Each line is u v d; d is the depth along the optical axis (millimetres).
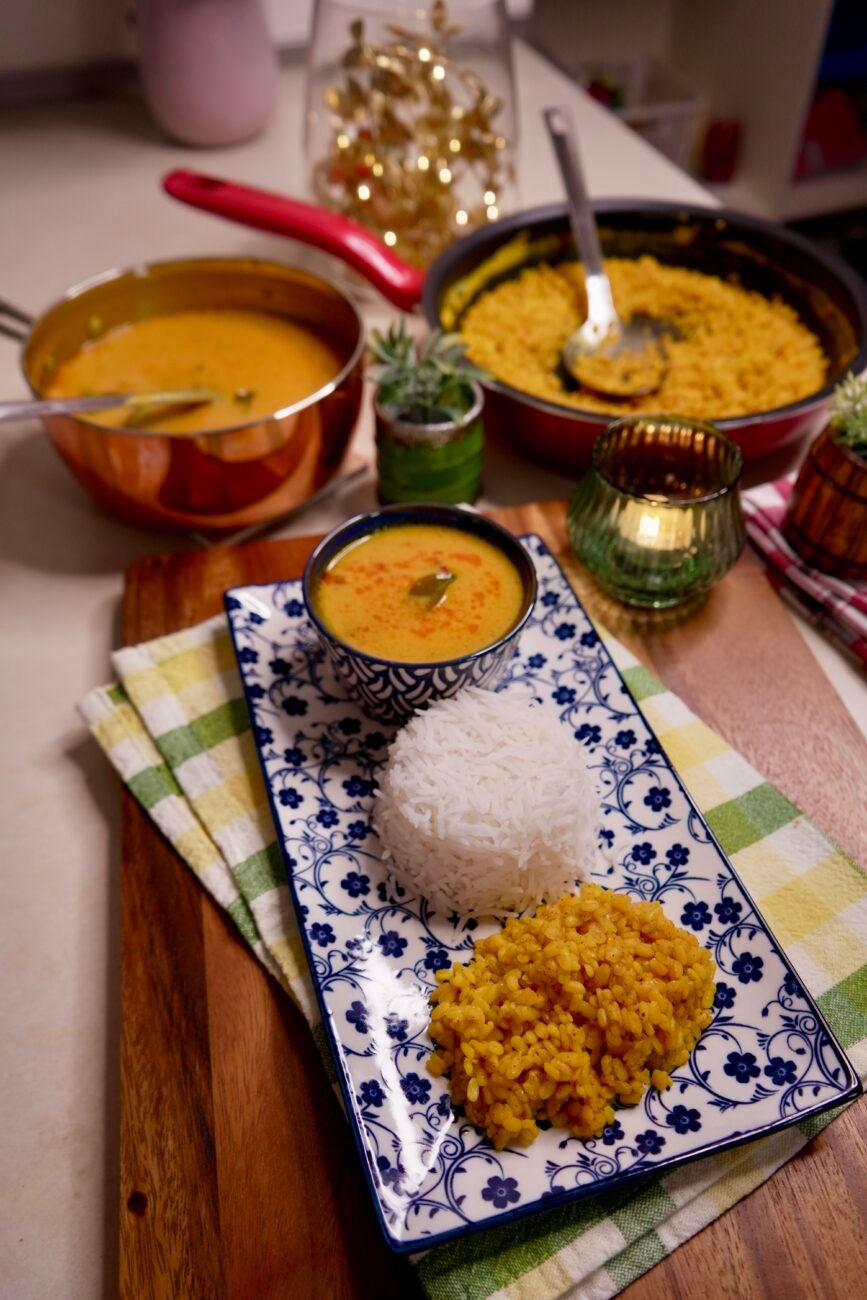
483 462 799
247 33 1023
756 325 841
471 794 552
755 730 646
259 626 662
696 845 574
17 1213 519
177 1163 512
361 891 567
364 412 838
